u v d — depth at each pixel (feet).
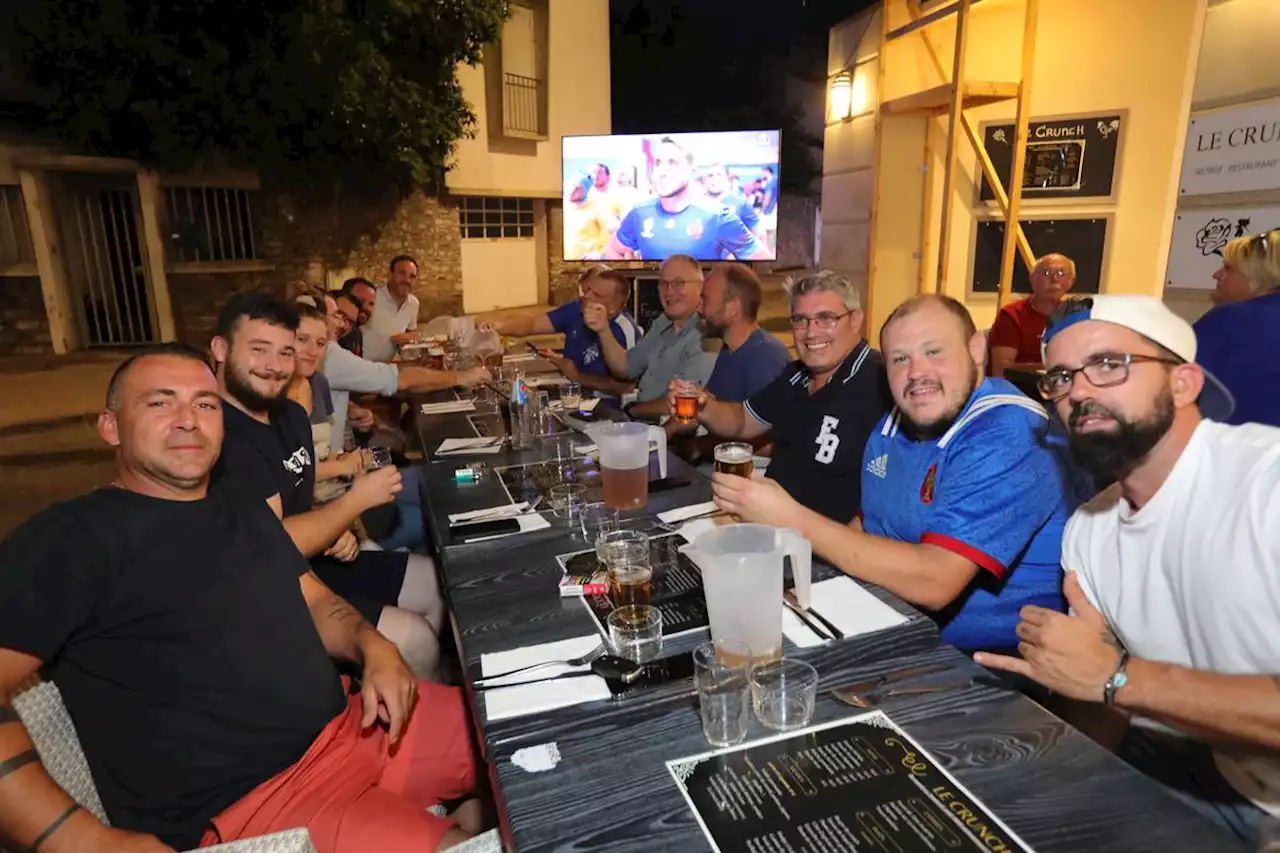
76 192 28.25
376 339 18.33
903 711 3.89
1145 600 4.50
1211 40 11.10
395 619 7.47
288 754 5.08
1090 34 16.43
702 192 25.40
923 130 20.12
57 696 4.43
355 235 33.78
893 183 20.84
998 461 5.28
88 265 28.89
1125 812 3.14
